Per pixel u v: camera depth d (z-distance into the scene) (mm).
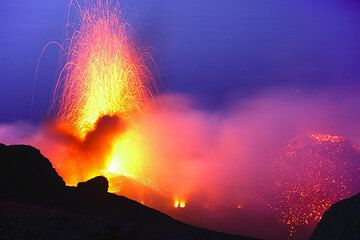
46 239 6449
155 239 7539
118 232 6914
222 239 8625
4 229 6633
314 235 7527
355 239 7012
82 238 6648
